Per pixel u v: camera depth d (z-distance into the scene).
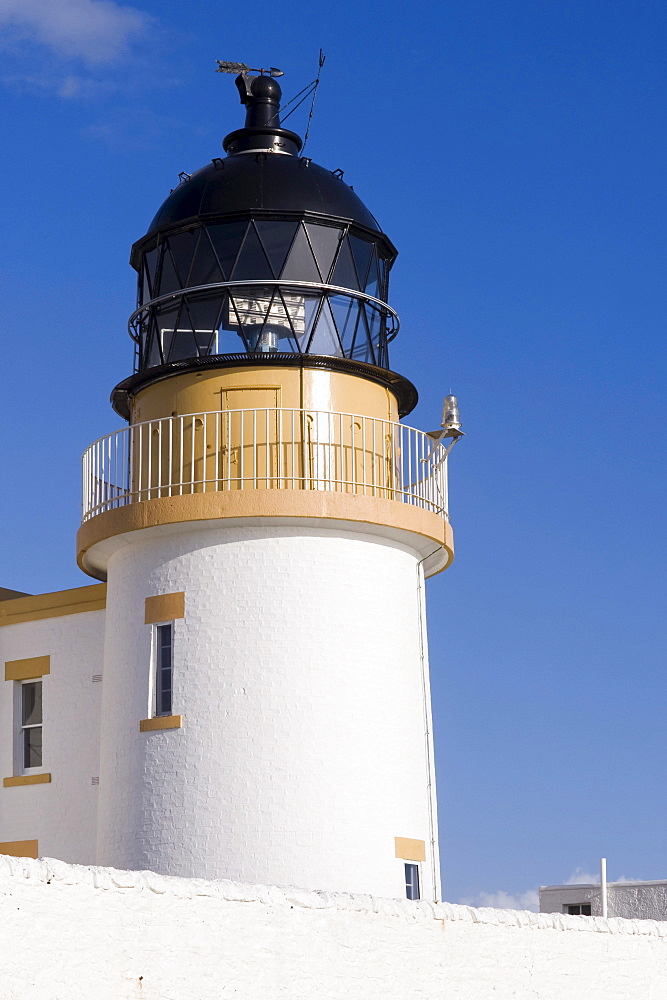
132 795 20.70
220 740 20.30
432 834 21.52
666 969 18.17
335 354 21.94
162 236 22.39
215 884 12.63
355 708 20.75
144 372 22.14
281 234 21.92
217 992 12.34
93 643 24.22
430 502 22.28
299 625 20.70
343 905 13.91
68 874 11.28
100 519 21.69
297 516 20.67
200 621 20.80
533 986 16.16
